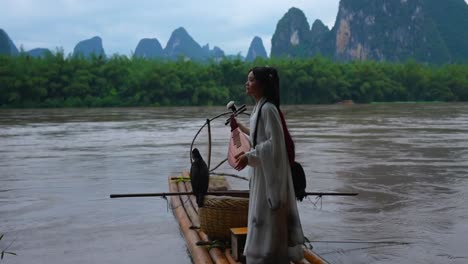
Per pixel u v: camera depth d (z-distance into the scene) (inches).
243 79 2748.5
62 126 962.1
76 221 222.1
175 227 210.4
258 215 129.1
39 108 2236.7
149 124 1003.3
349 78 3004.4
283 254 128.3
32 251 180.2
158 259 170.7
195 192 166.2
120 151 514.3
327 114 1451.8
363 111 1688.0
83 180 331.9
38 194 283.9
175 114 1503.4
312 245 183.2
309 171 363.3
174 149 526.3
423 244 183.0
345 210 237.3
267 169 126.3
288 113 1530.5
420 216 224.2
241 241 151.9
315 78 2854.3
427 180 321.1
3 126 973.8
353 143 581.9
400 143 578.9
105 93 2456.9
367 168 377.4
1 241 192.9
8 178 343.3
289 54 6077.8
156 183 316.2
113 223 218.1
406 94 3213.6
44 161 437.7
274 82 132.3
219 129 832.9
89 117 1346.0
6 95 2209.6
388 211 234.7
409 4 5994.1
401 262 164.7
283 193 127.2
